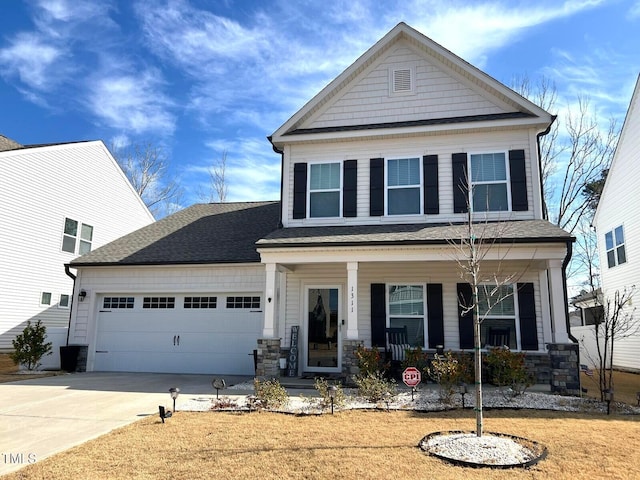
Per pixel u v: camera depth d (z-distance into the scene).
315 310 12.43
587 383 12.48
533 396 8.96
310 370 12.17
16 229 17.62
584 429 6.35
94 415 7.41
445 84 12.65
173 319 13.55
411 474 4.55
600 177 22.59
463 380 9.08
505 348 9.70
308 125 13.27
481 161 12.02
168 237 15.31
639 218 15.80
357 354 10.02
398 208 12.24
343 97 13.19
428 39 12.58
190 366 13.17
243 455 5.21
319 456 5.14
